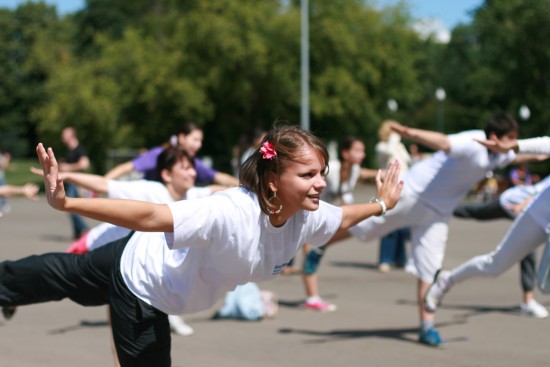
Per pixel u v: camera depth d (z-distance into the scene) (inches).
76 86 1333.7
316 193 125.3
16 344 226.7
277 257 132.9
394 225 233.1
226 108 1403.8
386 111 1536.7
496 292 321.7
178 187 204.7
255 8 1305.4
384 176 152.7
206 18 1268.5
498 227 633.6
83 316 269.7
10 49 2511.1
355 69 1370.6
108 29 2244.1
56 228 620.4
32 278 146.2
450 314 276.8
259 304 267.7
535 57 1449.3
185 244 121.3
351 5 1368.1
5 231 591.8
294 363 205.6
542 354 216.5
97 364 204.2
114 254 144.6
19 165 2279.8
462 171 223.8
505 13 1446.9
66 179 194.5
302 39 1227.2
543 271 188.1
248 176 126.4
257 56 1261.1
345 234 245.3
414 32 1454.2
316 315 275.6
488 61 1577.3
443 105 2143.2
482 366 203.0
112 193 197.8
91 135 1368.1
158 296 136.7
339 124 1427.2
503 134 217.2
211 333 244.1
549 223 197.2
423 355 215.2
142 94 1295.5
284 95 1352.1
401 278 365.1
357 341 233.3
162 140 1395.2
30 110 2536.9
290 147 123.1
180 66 1289.4
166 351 142.1
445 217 231.8
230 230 123.4
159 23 1374.3
